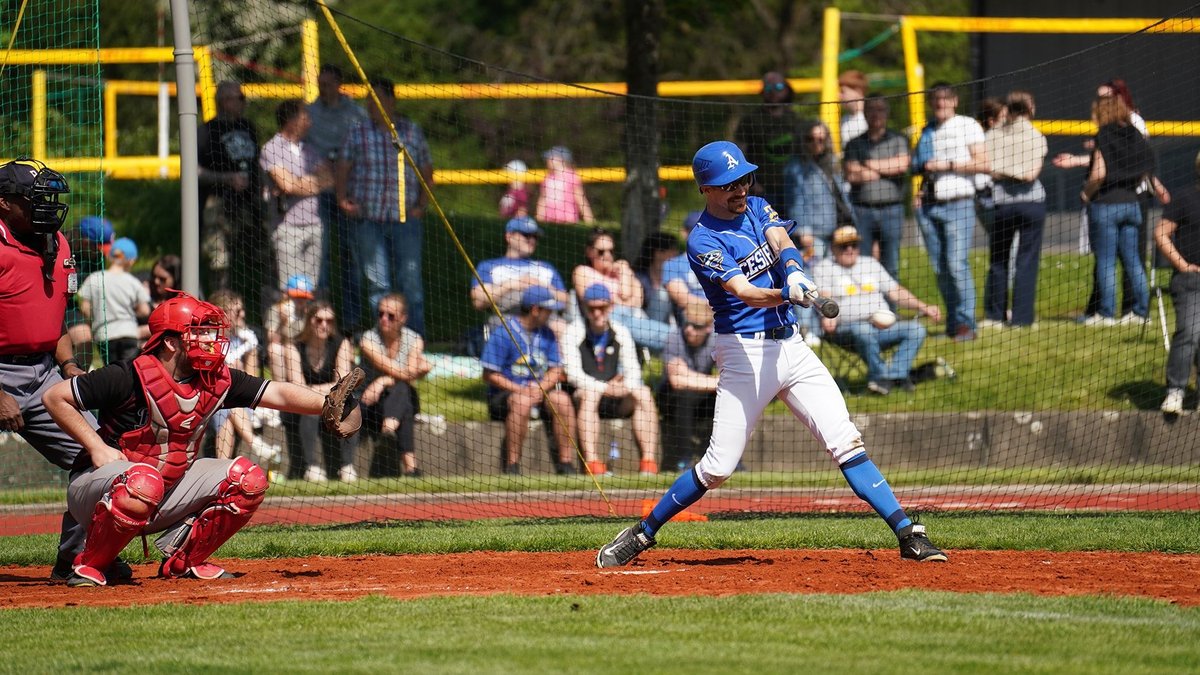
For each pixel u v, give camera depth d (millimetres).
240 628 21219
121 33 98562
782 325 26891
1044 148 53875
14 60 58875
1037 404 51156
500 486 44281
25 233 26844
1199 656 18766
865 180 53562
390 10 115062
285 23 70188
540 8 119562
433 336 55656
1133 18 72125
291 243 46750
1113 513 37562
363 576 27578
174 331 25188
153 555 31844
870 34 114688
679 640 19812
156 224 67312
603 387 47188
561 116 93312
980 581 25609
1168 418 49156
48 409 25203
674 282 47875
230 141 45844
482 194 80312
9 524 40281
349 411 25891
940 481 46156
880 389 52562
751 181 26688
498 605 22938
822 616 21609
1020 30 68125
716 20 75625
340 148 47812
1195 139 61656
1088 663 18312
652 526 27891
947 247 53875
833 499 42812
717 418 27062
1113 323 54312
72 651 19812
